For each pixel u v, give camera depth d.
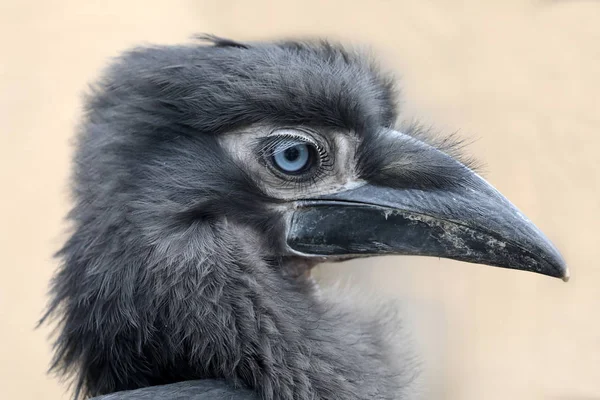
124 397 3.82
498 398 4.32
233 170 3.86
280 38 3.95
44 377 4.55
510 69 4.43
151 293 3.84
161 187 3.85
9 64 4.96
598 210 4.37
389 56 4.29
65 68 4.99
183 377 3.85
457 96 4.37
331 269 4.01
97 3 5.08
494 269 4.36
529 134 4.38
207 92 3.86
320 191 3.88
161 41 4.83
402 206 3.88
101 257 3.85
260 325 3.84
